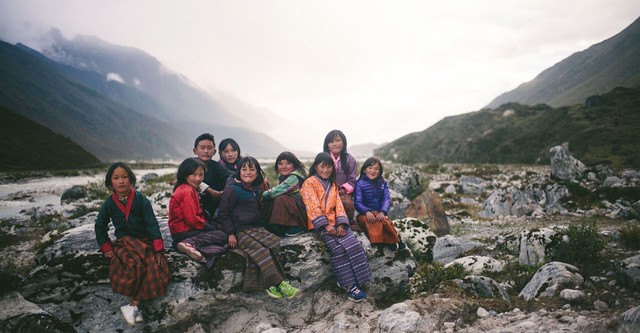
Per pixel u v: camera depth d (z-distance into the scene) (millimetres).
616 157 31781
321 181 5859
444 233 11039
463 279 5805
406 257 6312
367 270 5637
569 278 5289
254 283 5227
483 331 4281
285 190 5969
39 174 30672
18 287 4906
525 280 6160
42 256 5371
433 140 82438
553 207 13062
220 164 6500
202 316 5098
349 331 4734
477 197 17188
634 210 11195
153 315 4848
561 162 18625
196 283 5105
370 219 6078
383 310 5207
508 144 53250
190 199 5242
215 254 5258
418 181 17469
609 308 4574
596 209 12375
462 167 33312
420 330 4391
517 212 13281
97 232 4781
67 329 4574
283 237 6078
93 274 4934
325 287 5871
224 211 5457
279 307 5512
